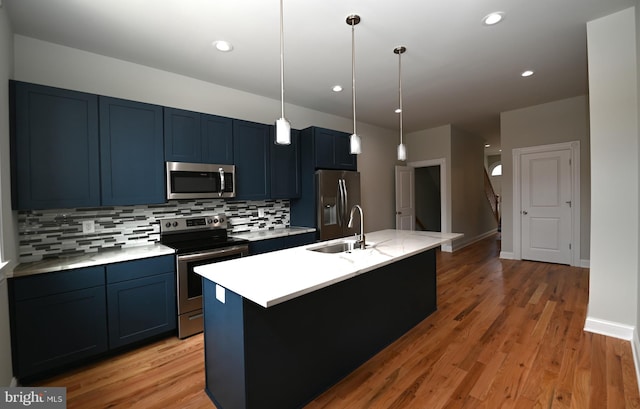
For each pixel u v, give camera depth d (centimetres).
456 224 610
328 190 388
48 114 216
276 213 408
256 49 273
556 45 279
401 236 294
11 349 186
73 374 207
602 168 245
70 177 225
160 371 210
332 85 364
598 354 219
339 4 213
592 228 252
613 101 238
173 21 228
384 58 298
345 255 209
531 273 429
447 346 238
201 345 247
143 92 300
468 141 663
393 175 629
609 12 231
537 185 485
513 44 276
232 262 190
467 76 348
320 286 146
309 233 374
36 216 237
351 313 208
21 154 205
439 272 450
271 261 191
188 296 261
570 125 450
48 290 199
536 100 450
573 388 183
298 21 232
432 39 264
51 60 252
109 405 176
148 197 264
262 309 156
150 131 266
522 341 241
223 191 311
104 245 268
